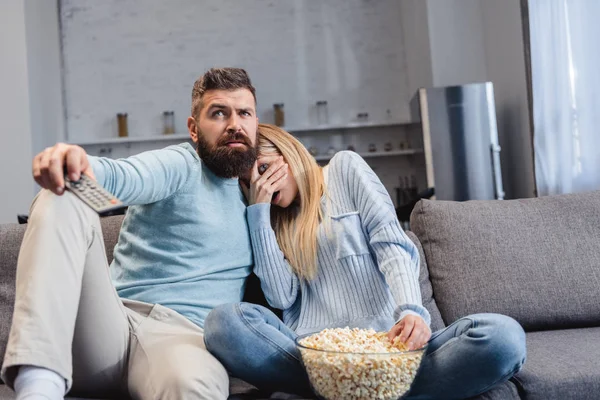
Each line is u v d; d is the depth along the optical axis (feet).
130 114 20.93
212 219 5.39
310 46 20.98
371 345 4.22
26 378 3.66
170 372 4.24
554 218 6.41
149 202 5.00
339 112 20.81
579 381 4.45
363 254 5.44
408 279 4.97
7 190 17.30
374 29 20.93
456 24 17.13
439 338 4.60
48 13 19.86
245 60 20.95
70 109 21.01
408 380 4.12
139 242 5.34
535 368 4.63
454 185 15.05
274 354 4.55
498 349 4.20
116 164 4.57
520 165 15.12
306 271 5.57
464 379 4.33
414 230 6.61
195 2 21.12
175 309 5.12
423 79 18.28
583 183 12.05
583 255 6.21
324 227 5.60
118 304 4.74
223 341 4.51
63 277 3.96
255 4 21.08
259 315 4.67
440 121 15.19
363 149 20.44
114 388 4.78
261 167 5.85
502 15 15.49
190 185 5.30
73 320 3.98
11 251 5.76
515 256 6.17
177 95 20.89
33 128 17.67
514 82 15.06
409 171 20.21
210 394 4.20
